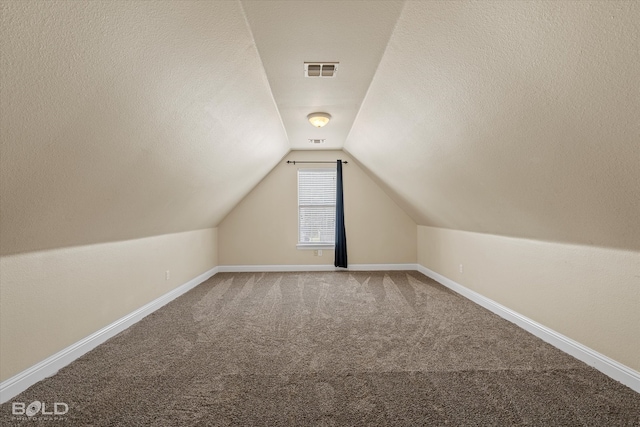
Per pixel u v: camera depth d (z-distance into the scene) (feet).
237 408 5.50
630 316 6.15
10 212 5.25
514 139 5.96
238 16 4.96
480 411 5.37
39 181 5.16
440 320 9.99
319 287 14.37
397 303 11.85
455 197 10.51
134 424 5.07
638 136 4.13
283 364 7.11
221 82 6.59
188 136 7.64
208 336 8.78
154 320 10.09
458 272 13.35
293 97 8.82
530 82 4.63
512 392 5.94
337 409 5.47
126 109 5.32
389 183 15.38
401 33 5.46
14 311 6.05
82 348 7.64
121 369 6.89
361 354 7.61
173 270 12.69
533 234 8.64
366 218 18.21
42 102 4.06
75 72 4.06
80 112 4.65
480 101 5.75
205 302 12.10
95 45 3.96
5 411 5.40
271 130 11.64
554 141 5.27
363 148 13.85
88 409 5.45
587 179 5.45
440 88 6.22
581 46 3.70
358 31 5.52
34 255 6.48
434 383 6.28
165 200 9.66
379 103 8.68
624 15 3.17
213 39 5.25
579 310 7.30
